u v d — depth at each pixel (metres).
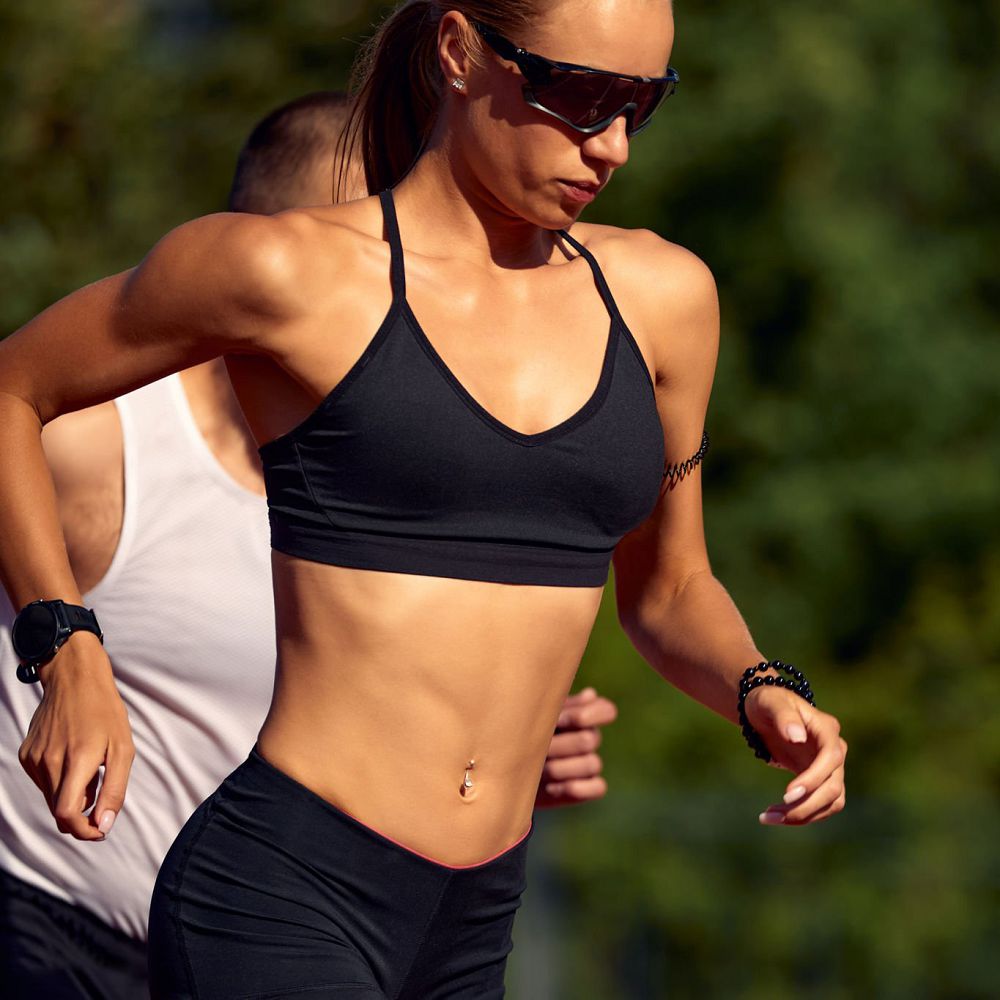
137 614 11.24
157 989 8.96
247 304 8.48
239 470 11.34
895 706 48.31
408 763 8.73
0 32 40.97
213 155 48.41
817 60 53.09
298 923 8.66
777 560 53.06
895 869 31.36
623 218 53.50
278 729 8.88
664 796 33.69
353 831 8.70
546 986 30.44
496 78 8.56
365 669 8.66
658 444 8.95
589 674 42.00
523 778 9.16
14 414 9.11
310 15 51.69
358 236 8.76
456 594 8.63
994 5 58.28
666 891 31.03
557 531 8.73
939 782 47.16
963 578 53.00
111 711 8.53
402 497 8.52
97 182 42.09
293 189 11.87
